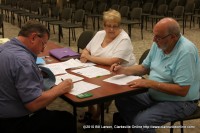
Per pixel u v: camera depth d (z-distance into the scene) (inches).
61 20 275.3
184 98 78.7
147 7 312.3
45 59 99.9
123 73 84.8
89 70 87.8
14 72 62.2
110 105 124.2
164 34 74.3
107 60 93.7
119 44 97.5
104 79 79.7
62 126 72.5
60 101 131.0
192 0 339.6
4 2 398.9
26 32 65.7
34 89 62.6
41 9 317.7
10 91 64.1
